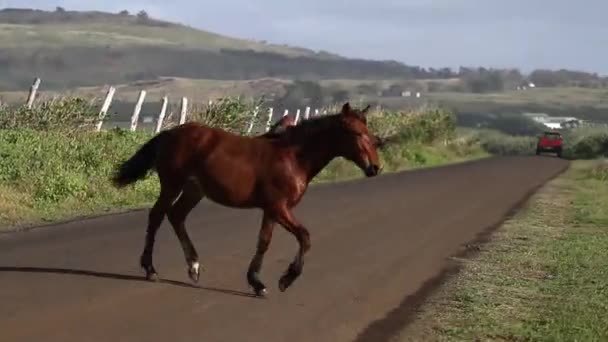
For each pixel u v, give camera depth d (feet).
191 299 33.32
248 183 33.58
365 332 30.22
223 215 57.52
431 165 137.39
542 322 31.94
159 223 35.91
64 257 39.93
